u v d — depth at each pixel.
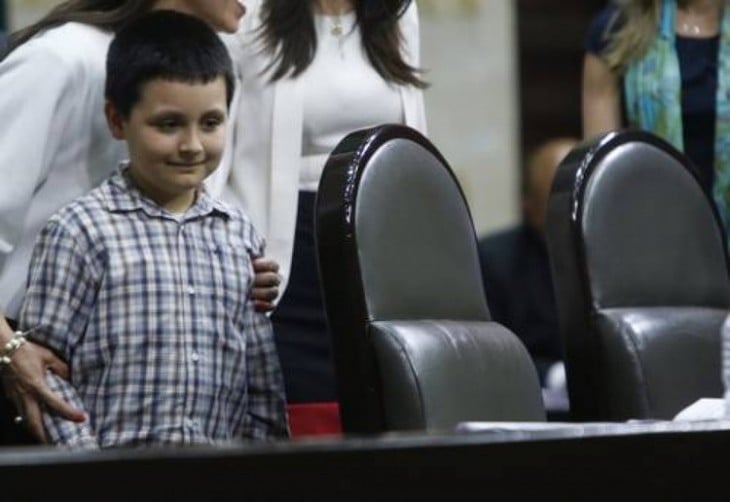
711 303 7.14
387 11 7.21
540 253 11.23
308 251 7.04
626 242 6.91
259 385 6.27
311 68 7.09
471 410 6.04
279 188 7.04
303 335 7.00
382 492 3.54
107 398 5.95
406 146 6.25
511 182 14.48
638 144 7.05
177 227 6.09
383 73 7.22
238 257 6.21
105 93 6.22
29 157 6.24
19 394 6.00
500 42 14.44
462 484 3.61
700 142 8.52
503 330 6.50
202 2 6.60
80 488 3.33
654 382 6.73
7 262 6.34
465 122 14.39
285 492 3.46
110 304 5.94
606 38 8.67
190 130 6.08
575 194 6.86
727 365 5.69
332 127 7.11
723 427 3.94
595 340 6.78
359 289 5.91
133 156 6.11
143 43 6.10
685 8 8.57
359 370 5.91
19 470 3.28
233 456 3.42
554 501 3.73
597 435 3.78
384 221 6.05
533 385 6.49
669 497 3.87
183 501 3.38
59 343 5.93
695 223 7.14
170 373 5.96
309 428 6.96
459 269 6.37
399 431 5.83
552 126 15.26
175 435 5.96
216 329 6.08
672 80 8.50
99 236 5.98
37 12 12.88
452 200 6.41
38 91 6.29
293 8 7.07
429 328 6.04
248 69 7.11
